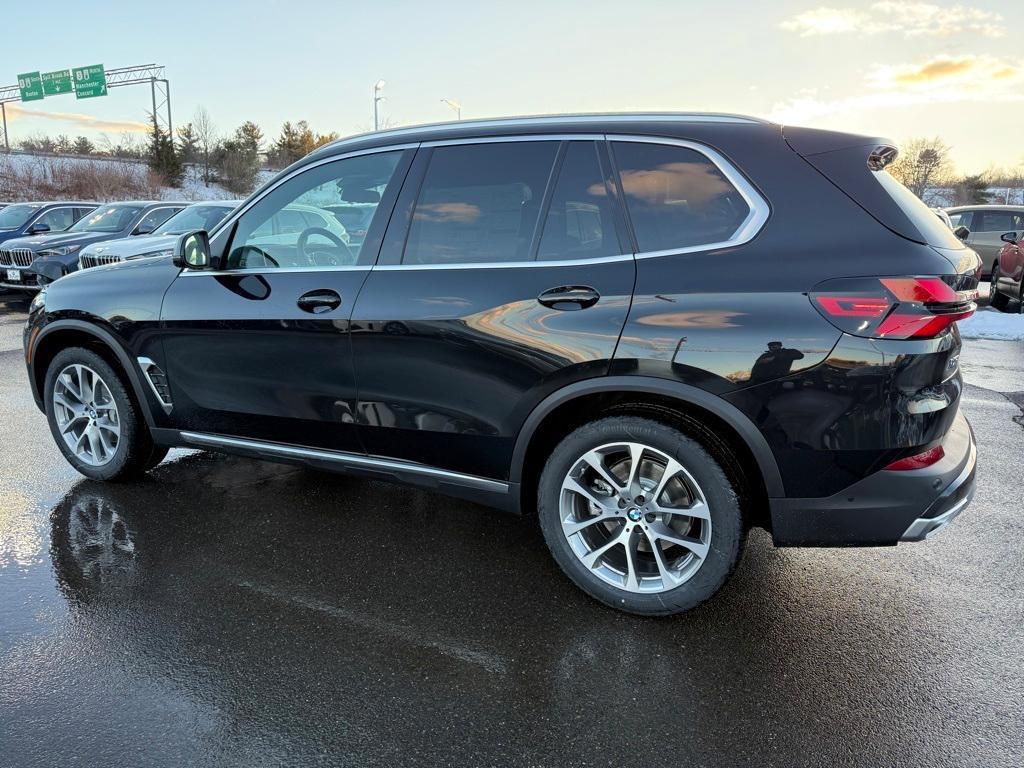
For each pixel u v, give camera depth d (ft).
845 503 7.81
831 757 6.50
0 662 7.77
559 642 8.30
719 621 8.77
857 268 7.45
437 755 6.51
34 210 46.60
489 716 7.04
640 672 7.74
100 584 9.46
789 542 8.12
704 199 8.20
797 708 7.17
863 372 7.40
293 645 8.17
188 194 161.48
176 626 8.51
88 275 12.57
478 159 9.36
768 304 7.63
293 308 10.08
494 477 9.36
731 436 8.32
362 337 9.61
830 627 8.63
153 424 12.00
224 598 9.16
